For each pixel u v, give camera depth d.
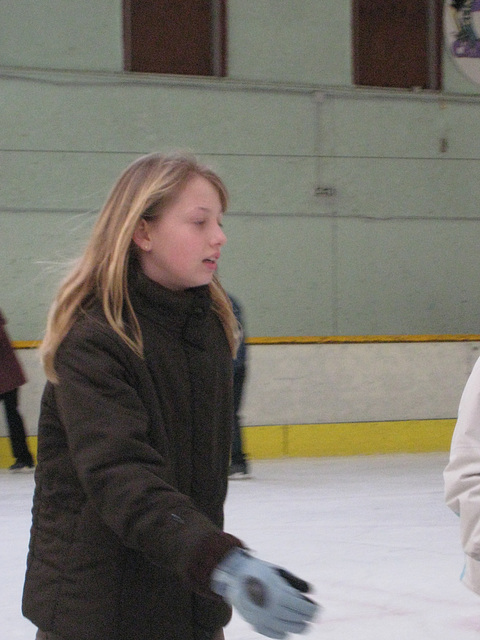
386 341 12.80
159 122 14.30
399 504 8.65
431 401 12.96
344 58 14.96
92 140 14.04
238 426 10.21
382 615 5.04
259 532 7.32
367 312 15.08
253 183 14.65
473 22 15.41
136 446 1.86
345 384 12.65
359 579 5.84
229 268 14.61
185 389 2.08
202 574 1.68
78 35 13.99
